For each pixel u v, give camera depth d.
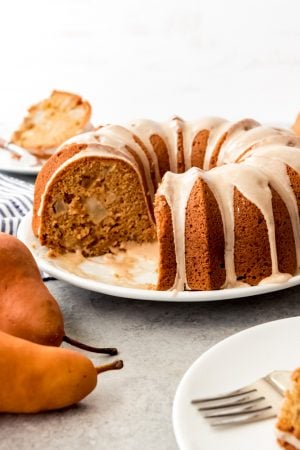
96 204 0.84
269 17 1.51
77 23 1.73
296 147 0.84
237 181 0.73
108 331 0.67
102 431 0.56
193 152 0.90
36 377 0.56
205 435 0.53
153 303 0.71
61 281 0.75
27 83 1.84
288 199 0.74
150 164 0.88
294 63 1.53
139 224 0.85
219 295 0.69
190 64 1.64
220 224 0.72
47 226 0.83
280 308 0.70
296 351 0.60
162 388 0.60
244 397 0.55
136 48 1.69
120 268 0.79
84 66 1.77
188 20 1.60
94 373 0.57
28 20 1.78
